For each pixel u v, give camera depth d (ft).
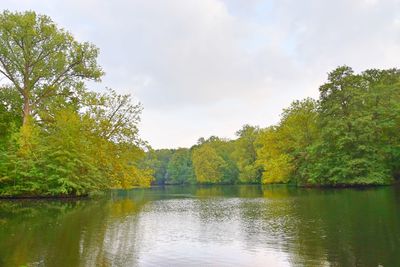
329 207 89.40
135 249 48.03
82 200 129.80
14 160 122.62
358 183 165.99
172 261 42.14
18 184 124.88
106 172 146.82
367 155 165.68
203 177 357.82
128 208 103.55
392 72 200.75
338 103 168.45
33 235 57.21
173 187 317.63
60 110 139.44
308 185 190.08
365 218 68.44
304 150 191.83
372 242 48.67
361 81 175.42
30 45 137.39
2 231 60.75
